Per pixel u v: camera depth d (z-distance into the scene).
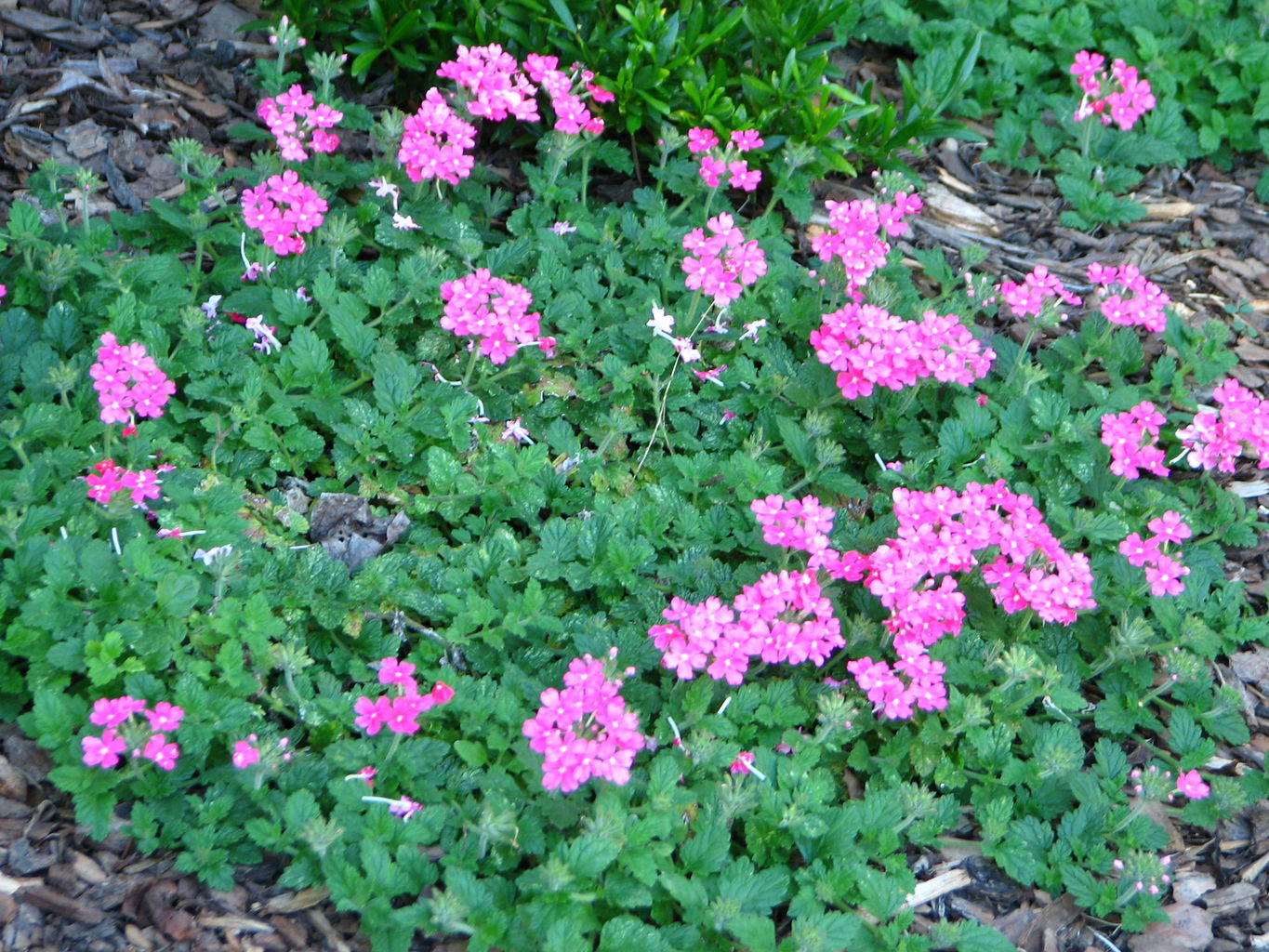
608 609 0.94
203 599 0.88
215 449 0.95
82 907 0.79
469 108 1.05
